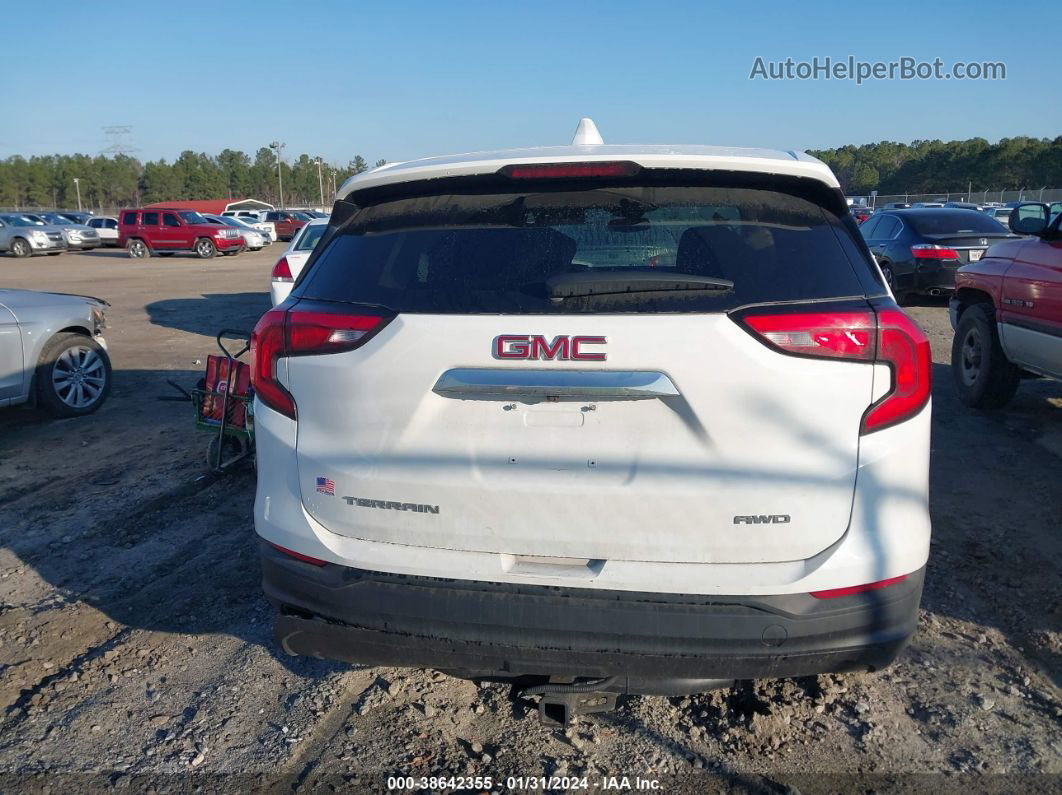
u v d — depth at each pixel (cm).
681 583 231
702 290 229
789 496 227
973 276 693
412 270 251
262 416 266
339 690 322
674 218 247
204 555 446
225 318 1443
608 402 230
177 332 1282
